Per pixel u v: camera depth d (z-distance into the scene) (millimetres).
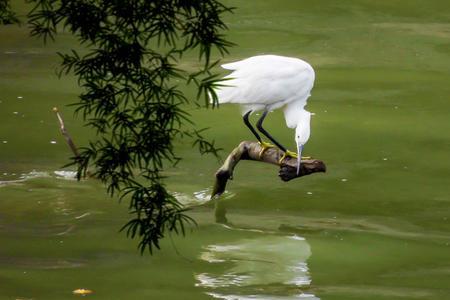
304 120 13656
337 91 20750
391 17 26906
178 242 12875
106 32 7180
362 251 12695
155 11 7027
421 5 27875
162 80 7336
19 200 14258
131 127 7348
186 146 17078
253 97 13812
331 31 25531
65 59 7406
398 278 11773
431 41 24750
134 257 12297
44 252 12398
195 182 15359
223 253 12516
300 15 26812
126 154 7352
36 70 21781
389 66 22703
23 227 13250
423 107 19703
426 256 12570
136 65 7230
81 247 12562
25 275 11578
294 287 11391
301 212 14227
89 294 11031
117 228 13234
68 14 7223
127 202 14242
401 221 13922
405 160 16578
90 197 14414
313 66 22625
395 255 12570
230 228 13445
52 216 13680
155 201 7562
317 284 11539
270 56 14070
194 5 7047
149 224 7637
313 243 12977
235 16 26547
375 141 17547
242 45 24172
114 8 7035
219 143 17250
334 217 14031
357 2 28000
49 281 11406
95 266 11930
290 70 13844
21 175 15336
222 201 14578
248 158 14156
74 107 19141
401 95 20531
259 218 13922
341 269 12109
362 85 21219
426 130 18203
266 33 25172
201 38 7199
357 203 14617
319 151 17016
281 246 12797
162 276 11672
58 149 16641
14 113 18656
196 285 11406
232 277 11719
